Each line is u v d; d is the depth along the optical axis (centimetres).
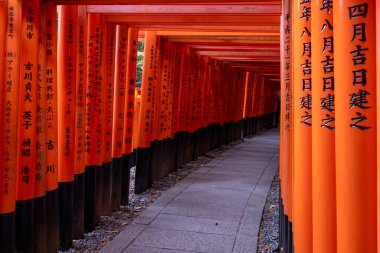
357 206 181
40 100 449
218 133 1493
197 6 567
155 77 834
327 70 212
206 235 573
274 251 524
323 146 212
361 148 180
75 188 556
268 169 1112
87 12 584
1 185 392
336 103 190
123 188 727
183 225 614
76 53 528
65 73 518
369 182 180
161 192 827
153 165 879
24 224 434
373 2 179
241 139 1875
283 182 417
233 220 643
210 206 721
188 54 1041
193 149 1207
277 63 1488
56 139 485
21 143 428
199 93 1220
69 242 526
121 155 703
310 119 244
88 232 593
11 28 386
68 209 527
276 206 745
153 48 826
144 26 702
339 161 187
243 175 1016
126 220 647
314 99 219
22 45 421
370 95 180
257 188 873
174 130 1034
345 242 183
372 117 180
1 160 389
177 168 1059
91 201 598
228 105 1602
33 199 442
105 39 621
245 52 1162
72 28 518
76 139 553
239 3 501
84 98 560
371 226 179
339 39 187
